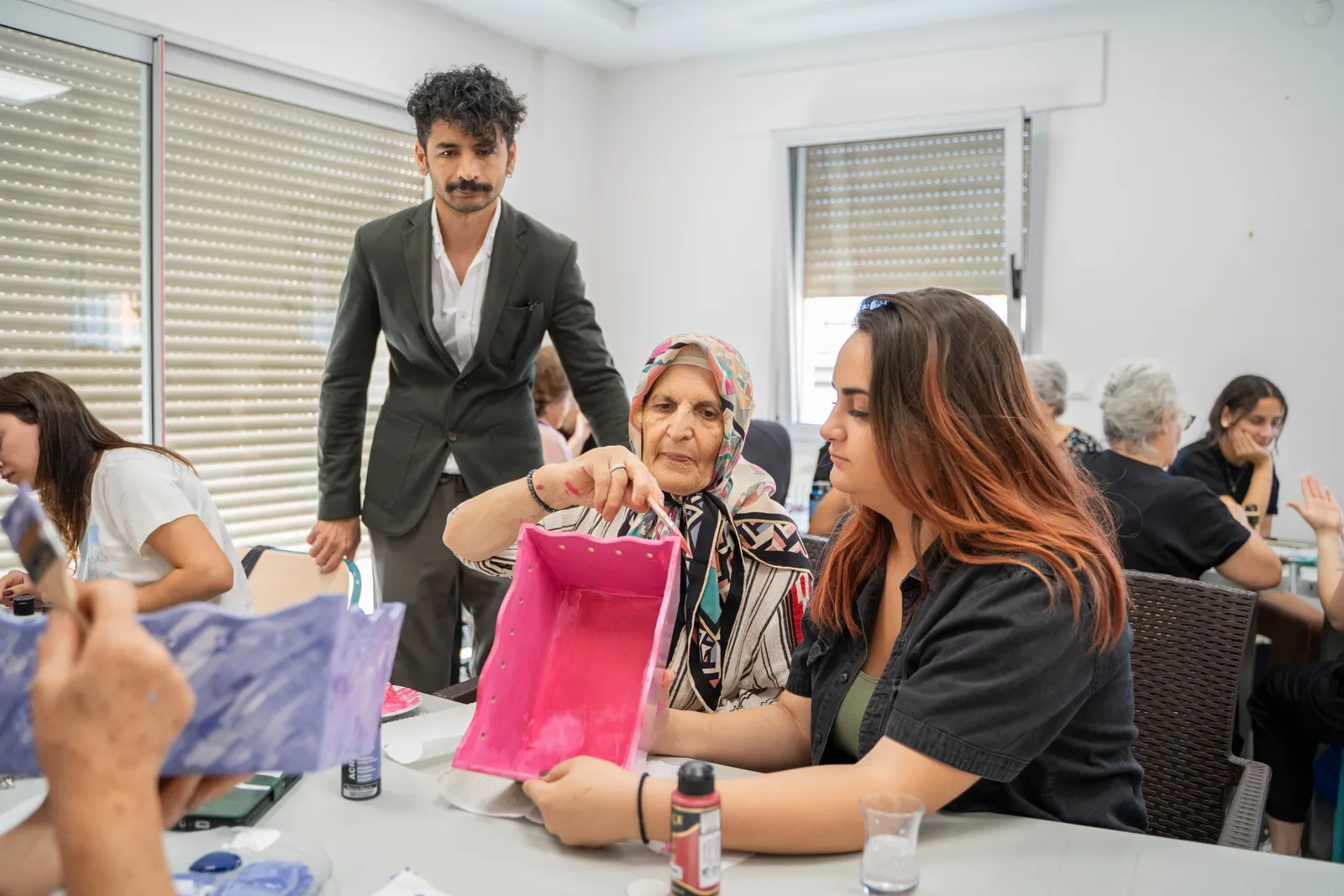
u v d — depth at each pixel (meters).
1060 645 1.04
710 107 4.77
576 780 1.00
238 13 3.33
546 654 1.29
